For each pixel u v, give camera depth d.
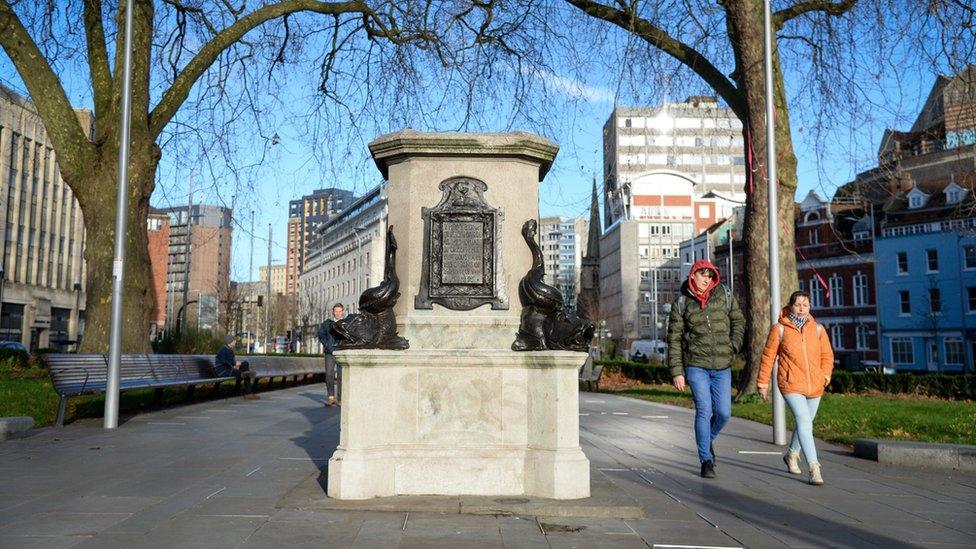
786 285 16.61
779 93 16.84
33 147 57.78
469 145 6.22
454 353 5.91
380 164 6.62
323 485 6.13
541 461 5.74
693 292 7.29
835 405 15.92
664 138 106.38
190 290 77.25
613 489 6.12
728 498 6.16
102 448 8.47
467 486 5.80
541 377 5.89
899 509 5.89
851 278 59.62
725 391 7.19
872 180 17.98
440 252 6.16
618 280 102.44
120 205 10.84
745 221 17.00
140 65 15.09
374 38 19.78
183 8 17.39
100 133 14.83
